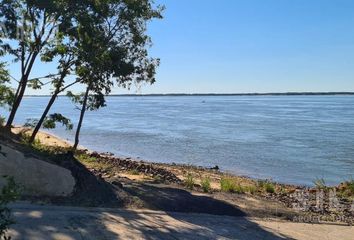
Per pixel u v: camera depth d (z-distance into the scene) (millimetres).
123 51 17578
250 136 48375
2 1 16641
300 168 28844
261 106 150375
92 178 10438
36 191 9266
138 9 17156
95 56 17375
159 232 8414
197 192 13031
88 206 9352
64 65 18656
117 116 87812
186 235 8484
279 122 69188
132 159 29250
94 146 37562
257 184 19234
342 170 28359
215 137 46906
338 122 69188
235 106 152250
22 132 23453
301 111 109625
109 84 19016
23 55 18297
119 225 8438
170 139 44625
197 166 28047
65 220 8180
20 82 18609
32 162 9516
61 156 10875
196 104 184000
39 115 76688
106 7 16859
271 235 9359
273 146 39812
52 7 16422
